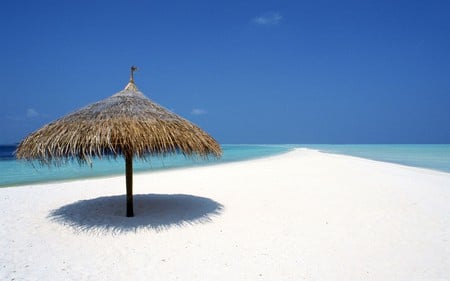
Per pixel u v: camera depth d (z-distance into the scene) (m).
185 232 6.80
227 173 16.22
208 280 4.83
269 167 19.45
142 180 13.93
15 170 19.53
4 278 4.88
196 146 7.26
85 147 6.41
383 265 5.37
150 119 7.10
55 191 11.30
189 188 11.84
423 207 9.07
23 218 7.75
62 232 6.77
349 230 7.05
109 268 5.20
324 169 18.16
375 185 12.39
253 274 5.02
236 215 8.11
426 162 27.23
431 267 5.32
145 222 7.39
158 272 5.07
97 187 12.21
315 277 4.95
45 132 7.09
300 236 6.66
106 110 7.23
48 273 5.05
